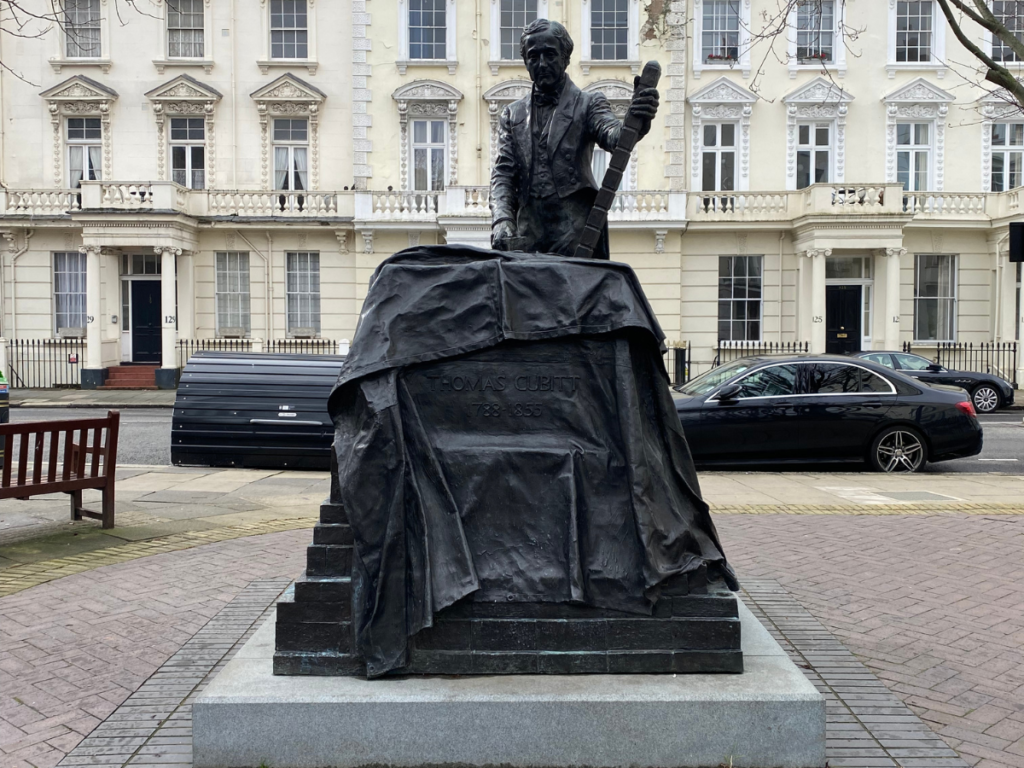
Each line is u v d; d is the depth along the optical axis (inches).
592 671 135.3
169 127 1152.2
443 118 1129.4
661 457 148.0
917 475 447.8
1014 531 300.5
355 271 1138.0
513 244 159.8
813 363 468.8
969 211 1122.0
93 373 1079.0
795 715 126.4
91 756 132.8
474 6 1117.1
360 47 1115.9
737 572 243.6
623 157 152.0
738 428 452.8
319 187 1153.4
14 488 280.7
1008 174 1141.1
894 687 162.2
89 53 1145.4
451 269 144.9
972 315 1143.6
